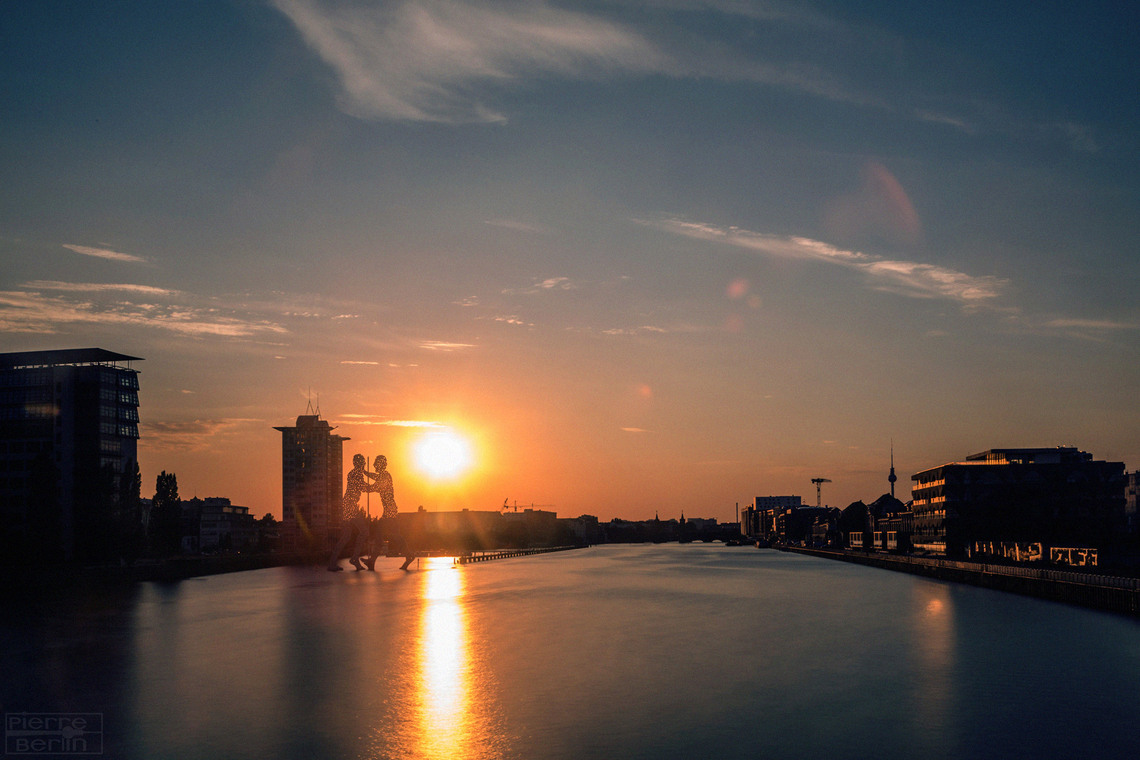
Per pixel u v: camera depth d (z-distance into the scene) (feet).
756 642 345.10
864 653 315.99
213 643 353.51
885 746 202.59
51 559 602.03
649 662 302.86
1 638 370.32
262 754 203.31
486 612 462.60
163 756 202.59
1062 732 212.23
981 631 362.53
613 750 201.87
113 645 349.41
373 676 284.00
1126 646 321.11
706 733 213.46
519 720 227.40
